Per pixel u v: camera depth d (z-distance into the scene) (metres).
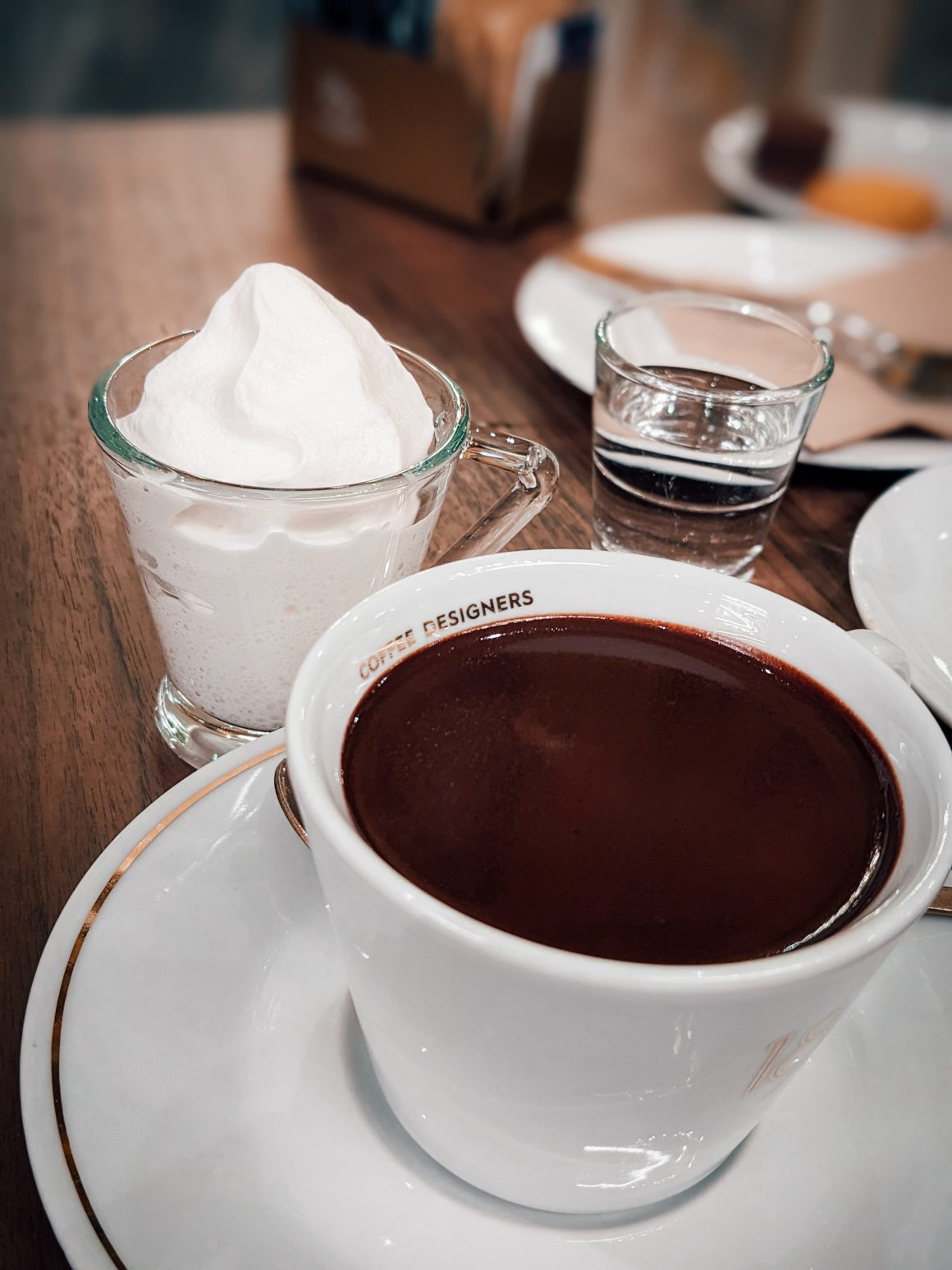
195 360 0.31
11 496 0.41
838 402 0.45
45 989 0.25
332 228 0.61
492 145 0.60
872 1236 0.24
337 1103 0.25
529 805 0.24
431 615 0.27
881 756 0.25
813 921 0.23
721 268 0.61
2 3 1.79
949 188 0.89
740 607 0.27
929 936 0.28
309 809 0.22
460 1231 0.24
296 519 0.29
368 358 0.32
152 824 0.28
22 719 0.33
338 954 0.27
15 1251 0.24
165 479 0.28
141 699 0.34
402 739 0.25
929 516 0.40
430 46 0.59
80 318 0.51
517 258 0.61
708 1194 0.24
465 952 0.20
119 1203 0.23
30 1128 0.23
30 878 0.30
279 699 0.32
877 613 0.36
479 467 0.41
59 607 0.37
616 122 0.84
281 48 1.94
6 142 0.67
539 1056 0.21
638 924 0.23
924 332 0.53
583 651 0.27
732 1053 0.21
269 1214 0.23
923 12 1.53
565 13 0.60
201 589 0.30
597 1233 0.24
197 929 0.27
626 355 0.41
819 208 0.80
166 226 0.59
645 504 0.39
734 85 1.21
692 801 0.25
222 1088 0.25
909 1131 0.25
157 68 1.88
